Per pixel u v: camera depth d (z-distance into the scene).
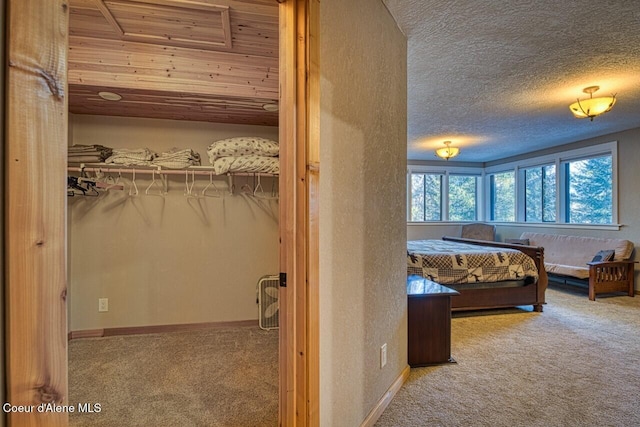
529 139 5.55
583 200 5.64
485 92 3.38
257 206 3.40
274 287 3.35
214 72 2.57
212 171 3.06
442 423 1.77
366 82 1.77
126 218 3.15
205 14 2.08
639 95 3.46
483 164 7.75
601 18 2.09
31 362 0.60
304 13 1.28
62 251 0.63
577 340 2.96
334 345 1.47
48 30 0.61
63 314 0.63
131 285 3.16
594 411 1.87
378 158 1.91
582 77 3.01
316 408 1.30
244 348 2.77
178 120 3.21
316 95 1.30
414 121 4.45
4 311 0.58
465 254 3.92
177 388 2.12
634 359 2.55
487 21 2.12
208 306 3.31
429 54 2.57
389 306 2.02
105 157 2.82
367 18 1.78
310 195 1.28
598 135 5.27
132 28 2.24
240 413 1.86
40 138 0.60
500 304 3.83
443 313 2.49
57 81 0.62
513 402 1.96
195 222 3.28
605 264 4.44
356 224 1.66
